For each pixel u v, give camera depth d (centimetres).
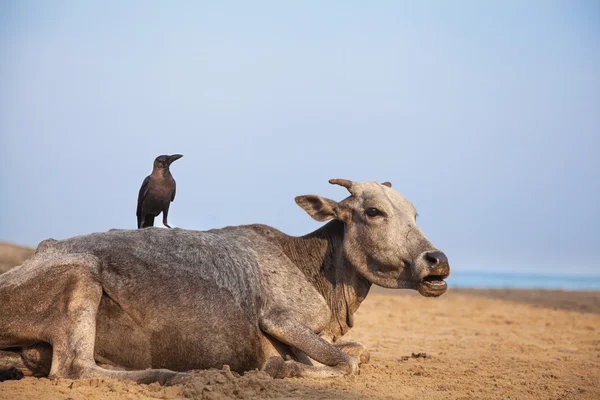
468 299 9588
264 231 3406
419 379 3331
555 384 3478
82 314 2853
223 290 3039
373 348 4725
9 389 2650
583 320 7244
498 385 3334
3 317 2859
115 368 2959
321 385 2919
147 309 2944
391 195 3366
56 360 2827
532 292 11788
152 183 4150
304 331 3073
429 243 3216
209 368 3017
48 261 2914
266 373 2959
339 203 3366
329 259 3438
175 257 3042
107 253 2981
